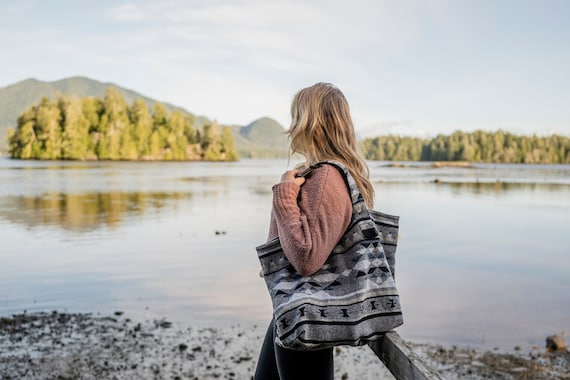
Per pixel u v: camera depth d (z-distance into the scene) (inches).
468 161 6461.6
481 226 868.0
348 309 62.6
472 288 438.3
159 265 521.0
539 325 335.6
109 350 282.4
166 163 4352.9
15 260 546.3
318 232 63.4
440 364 268.2
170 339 300.7
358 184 71.7
